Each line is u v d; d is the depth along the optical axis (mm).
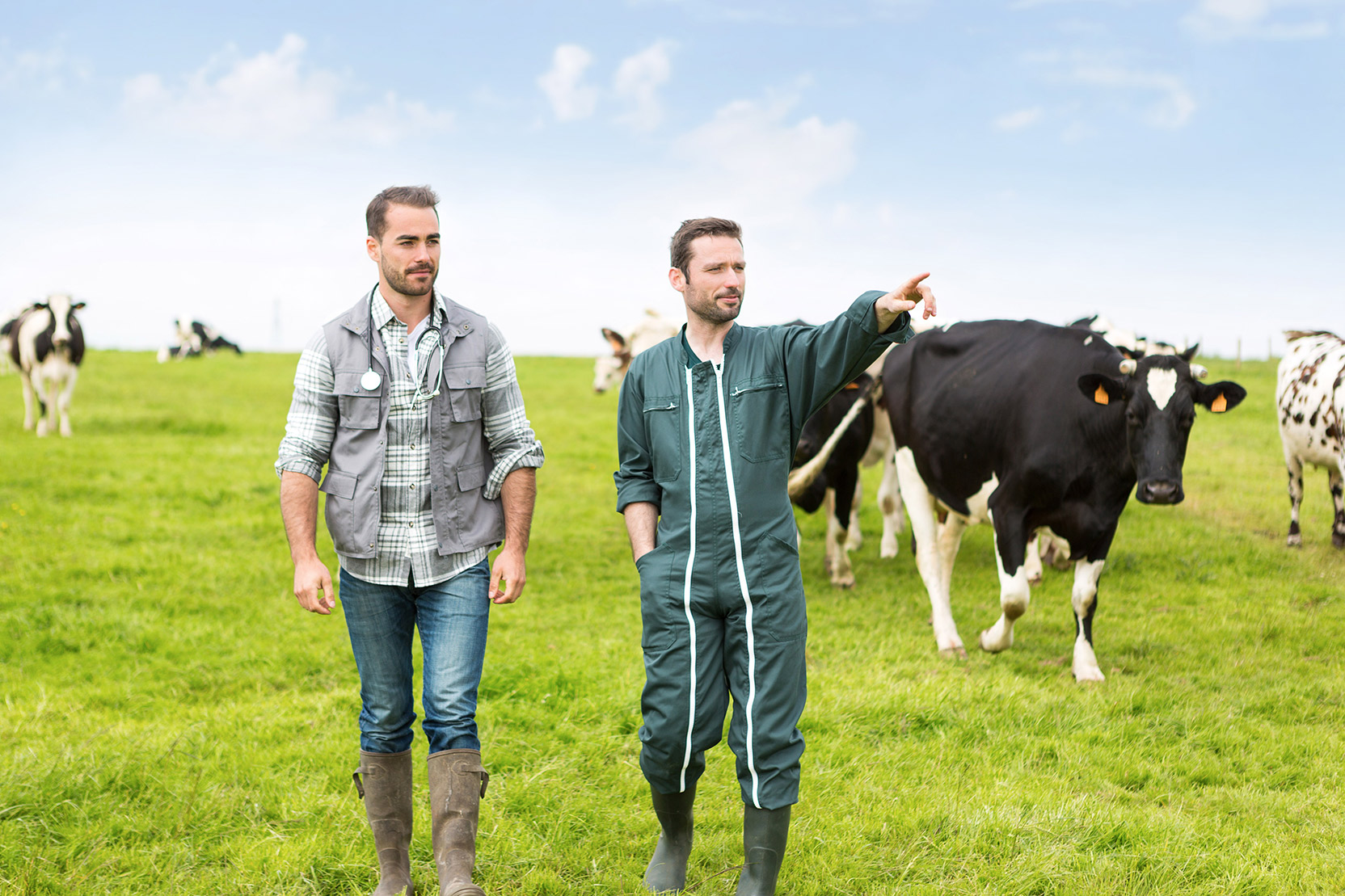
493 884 3340
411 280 2967
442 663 2996
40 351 14625
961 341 6301
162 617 6820
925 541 6461
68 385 15086
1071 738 4715
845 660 5914
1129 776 4285
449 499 3059
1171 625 6719
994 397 5855
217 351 40719
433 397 3037
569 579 8172
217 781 4090
